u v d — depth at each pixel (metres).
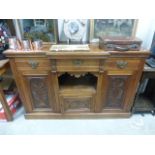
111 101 1.58
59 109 1.62
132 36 1.45
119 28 1.49
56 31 1.48
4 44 1.41
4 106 1.53
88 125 1.60
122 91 1.50
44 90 1.49
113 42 1.21
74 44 1.44
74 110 1.63
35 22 1.46
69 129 1.55
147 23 1.51
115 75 1.38
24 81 1.42
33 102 1.58
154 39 1.50
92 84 1.60
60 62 1.27
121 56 1.26
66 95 1.50
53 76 1.36
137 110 1.69
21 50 1.26
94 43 1.49
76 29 1.45
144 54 1.24
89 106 1.61
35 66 1.32
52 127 1.58
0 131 1.54
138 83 1.45
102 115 1.67
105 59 1.26
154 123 1.63
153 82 1.73
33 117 1.67
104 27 1.49
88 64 1.29
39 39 1.46
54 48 1.26
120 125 1.60
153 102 1.76
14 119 1.68
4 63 1.35
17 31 1.52
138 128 1.56
